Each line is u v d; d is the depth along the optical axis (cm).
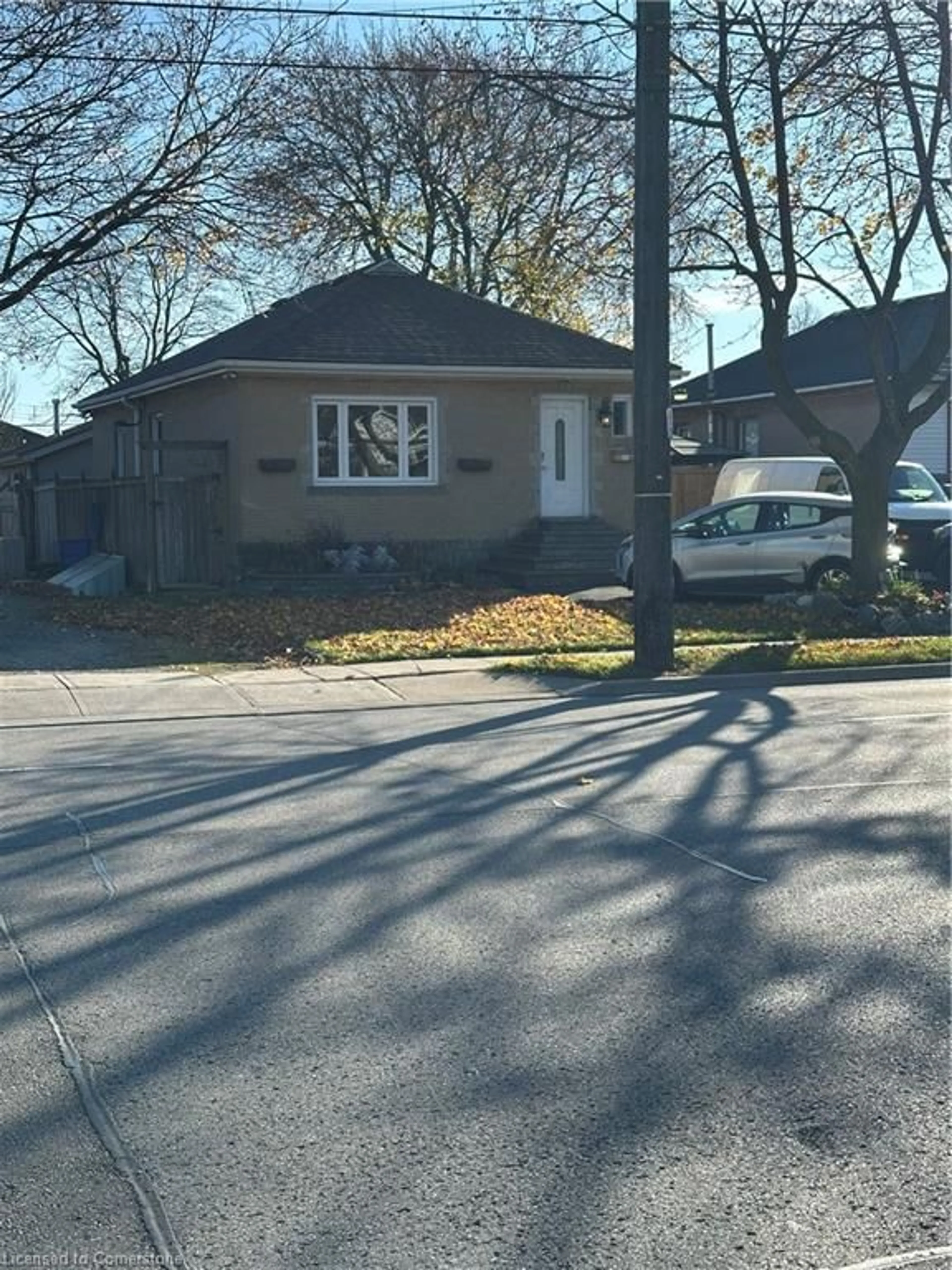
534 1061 500
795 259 1934
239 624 1894
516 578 2358
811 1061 498
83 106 1914
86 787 999
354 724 1309
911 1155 429
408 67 3084
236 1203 404
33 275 2117
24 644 1784
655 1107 463
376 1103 468
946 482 3619
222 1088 480
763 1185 411
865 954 607
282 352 2309
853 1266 370
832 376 3772
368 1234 387
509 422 2473
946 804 898
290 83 2680
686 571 2125
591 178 3180
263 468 2319
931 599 1969
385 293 2594
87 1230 390
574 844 807
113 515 2497
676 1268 370
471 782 997
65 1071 495
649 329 1550
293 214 2184
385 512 2403
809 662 1609
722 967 593
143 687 1519
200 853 793
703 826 848
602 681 1538
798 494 2130
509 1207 400
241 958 611
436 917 666
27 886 727
